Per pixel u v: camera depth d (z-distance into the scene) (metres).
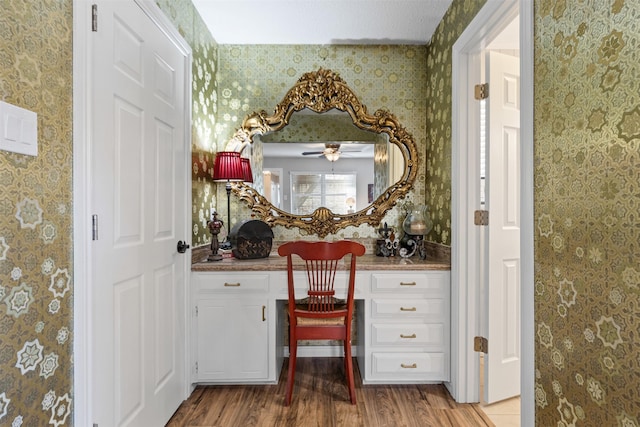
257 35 2.68
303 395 2.15
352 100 2.78
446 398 2.13
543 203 1.24
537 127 1.27
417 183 2.81
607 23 0.95
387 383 2.29
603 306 0.97
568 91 1.11
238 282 2.20
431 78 2.68
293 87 2.78
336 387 2.26
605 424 0.97
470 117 2.11
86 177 1.21
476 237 2.11
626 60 0.89
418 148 2.81
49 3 1.07
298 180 2.81
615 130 0.92
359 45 2.82
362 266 2.21
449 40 2.30
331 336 2.06
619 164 0.91
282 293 2.22
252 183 2.80
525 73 1.32
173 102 1.95
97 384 1.28
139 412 1.58
